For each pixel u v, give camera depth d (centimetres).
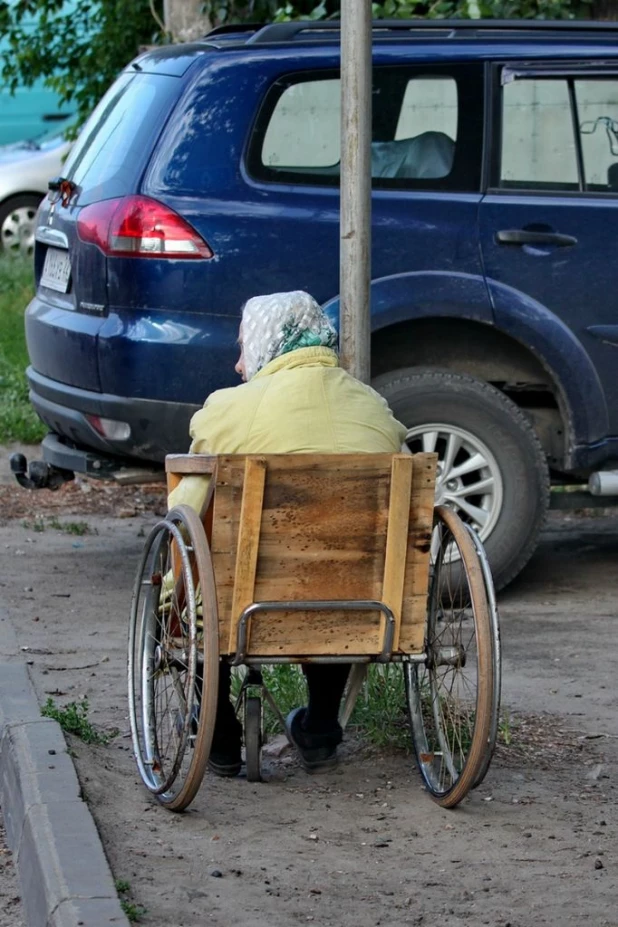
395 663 1562
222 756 1467
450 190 2097
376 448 1411
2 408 3375
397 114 2109
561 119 2128
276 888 1212
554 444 2230
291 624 1352
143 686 1467
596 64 2136
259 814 1378
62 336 2111
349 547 1346
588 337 2105
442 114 2114
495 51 2122
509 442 2112
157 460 2061
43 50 4384
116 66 4206
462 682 1722
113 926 1089
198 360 2012
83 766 1428
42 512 2697
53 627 1997
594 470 2153
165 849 1280
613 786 1471
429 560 1378
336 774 1491
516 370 2167
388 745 1552
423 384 2094
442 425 2102
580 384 2109
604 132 2139
